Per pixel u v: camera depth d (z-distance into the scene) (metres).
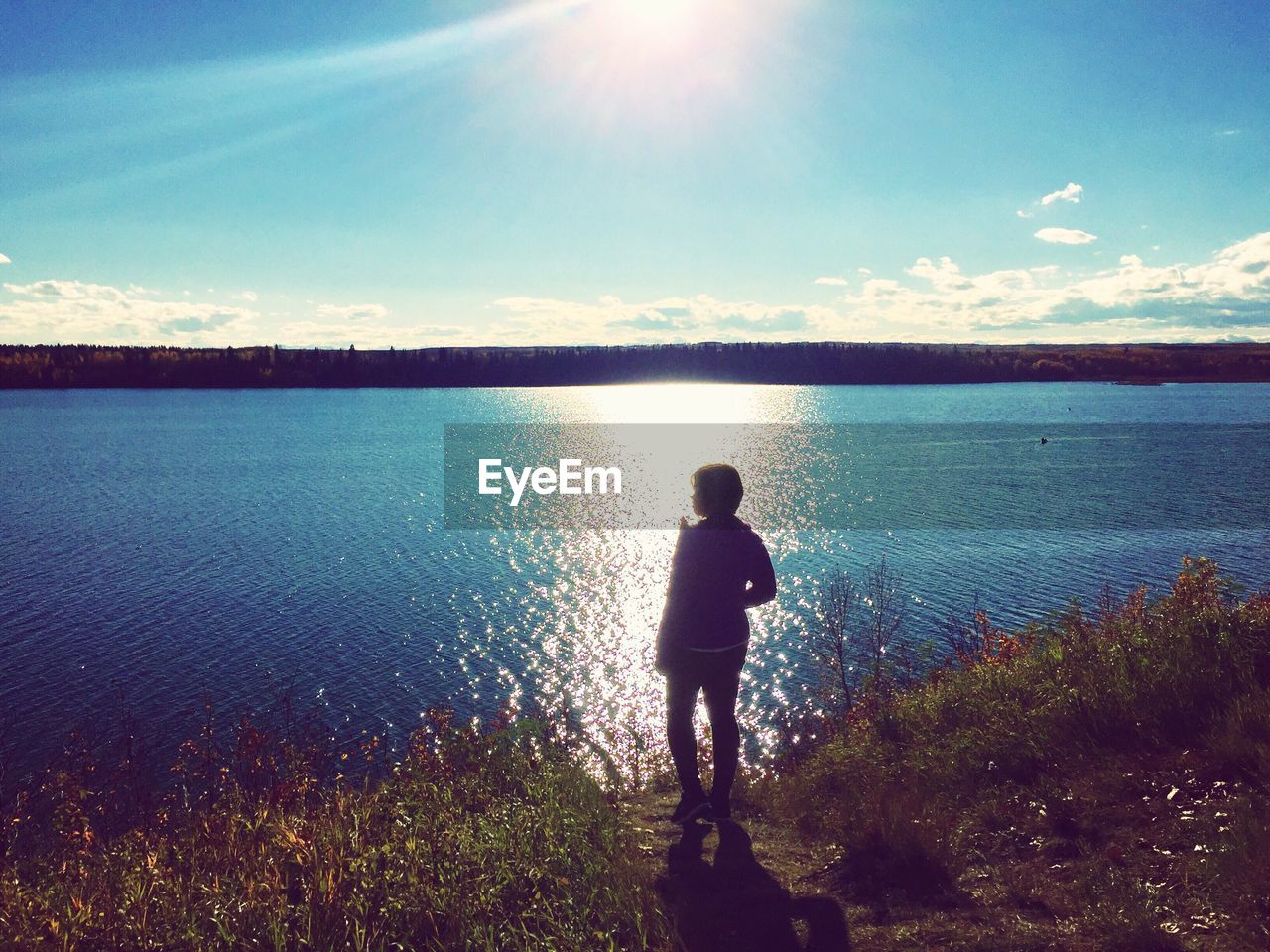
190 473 98.00
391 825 4.28
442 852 3.84
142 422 173.38
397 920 3.27
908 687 9.37
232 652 34.22
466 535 62.53
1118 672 5.84
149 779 12.05
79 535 60.81
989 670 7.43
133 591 44.38
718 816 4.66
